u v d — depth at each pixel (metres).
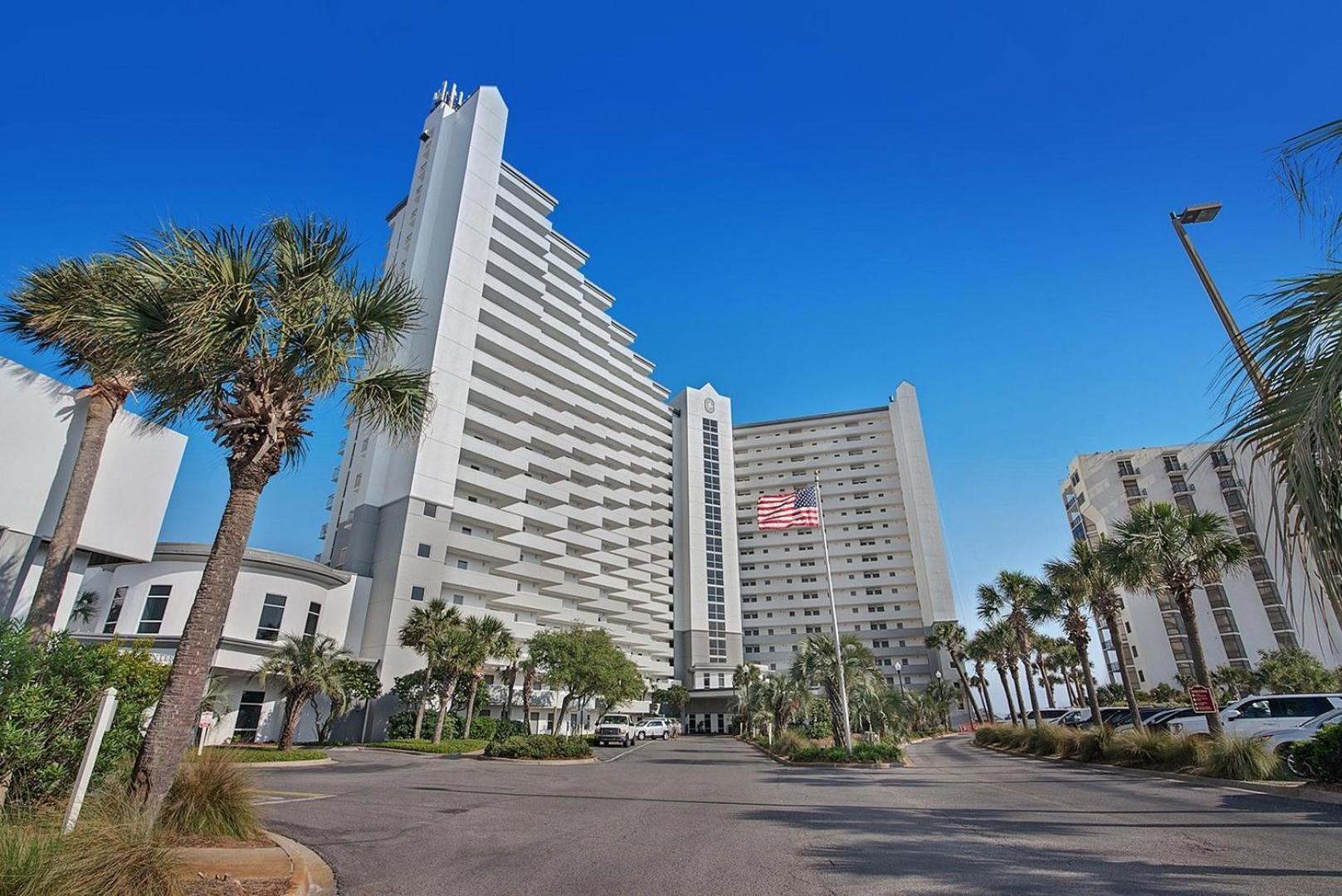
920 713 69.19
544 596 63.28
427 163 62.62
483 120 61.34
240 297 8.75
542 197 71.75
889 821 10.87
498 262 61.91
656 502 91.88
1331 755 12.20
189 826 7.88
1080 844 8.66
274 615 34.31
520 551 57.25
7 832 5.25
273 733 33.12
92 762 6.25
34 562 14.98
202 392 9.58
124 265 9.02
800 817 11.41
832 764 24.44
